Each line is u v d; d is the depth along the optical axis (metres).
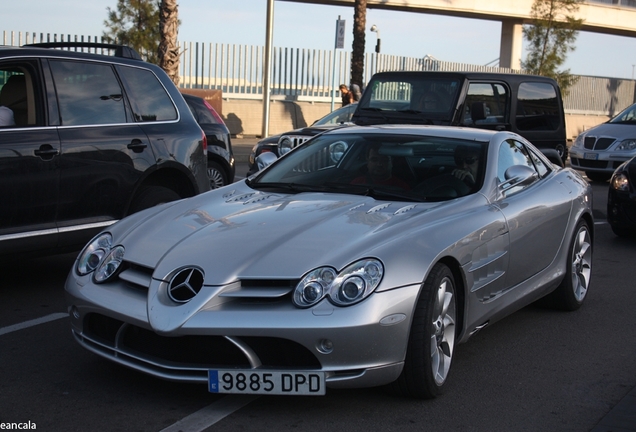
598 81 34.19
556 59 30.41
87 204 6.21
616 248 9.11
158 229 4.57
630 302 6.63
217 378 3.86
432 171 5.21
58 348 4.97
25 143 5.77
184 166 6.98
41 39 18.28
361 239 4.11
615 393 4.49
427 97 10.90
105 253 4.49
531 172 5.32
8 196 5.66
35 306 5.92
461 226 4.53
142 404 4.12
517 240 5.12
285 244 4.10
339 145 5.65
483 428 3.94
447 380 4.61
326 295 3.80
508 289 5.13
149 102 6.88
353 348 3.76
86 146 6.17
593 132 16.06
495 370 4.83
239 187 5.43
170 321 3.82
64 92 6.16
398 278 3.92
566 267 6.04
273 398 4.23
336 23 20.28
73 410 4.03
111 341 4.24
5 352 4.88
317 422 3.94
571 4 30.83
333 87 22.81
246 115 22.98
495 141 5.55
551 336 5.59
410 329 3.96
